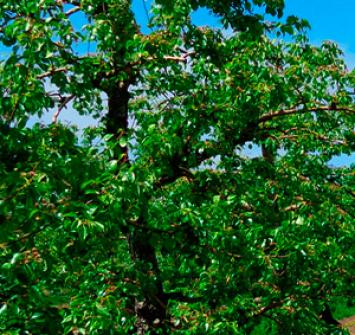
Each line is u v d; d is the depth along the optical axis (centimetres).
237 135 972
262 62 945
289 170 1004
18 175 465
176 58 912
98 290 761
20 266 474
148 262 882
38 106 665
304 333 882
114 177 605
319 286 938
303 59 988
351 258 884
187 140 926
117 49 875
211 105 911
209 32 941
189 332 748
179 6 898
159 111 1023
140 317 875
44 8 781
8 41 766
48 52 708
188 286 877
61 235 604
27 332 462
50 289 589
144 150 885
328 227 923
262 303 887
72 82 831
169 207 775
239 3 923
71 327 620
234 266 807
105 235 663
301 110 973
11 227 462
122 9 886
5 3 820
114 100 984
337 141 1078
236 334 729
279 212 934
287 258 872
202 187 939
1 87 615
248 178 980
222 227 809
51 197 524
